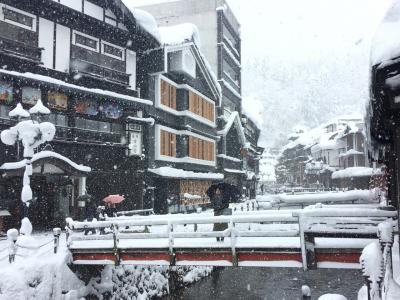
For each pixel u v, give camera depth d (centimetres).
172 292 1906
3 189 1897
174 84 3222
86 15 2294
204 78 3641
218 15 4481
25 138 1570
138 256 1341
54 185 2142
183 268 2052
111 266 1602
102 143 2347
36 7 2088
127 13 2539
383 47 663
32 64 2042
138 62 2870
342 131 6612
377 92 720
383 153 1598
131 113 2575
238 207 3173
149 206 2808
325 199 2934
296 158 8969
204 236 1220
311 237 1107
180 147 3281
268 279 2164
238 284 2059
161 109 2980
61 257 1396
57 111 2147
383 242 679
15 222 1919
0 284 1183
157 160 2958
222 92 4356
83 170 2033
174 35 3092
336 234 1077
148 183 2834
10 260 1298
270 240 1251
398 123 838
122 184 2534
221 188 1454
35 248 1352
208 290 1947
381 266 607
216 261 1240
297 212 1116
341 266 1105
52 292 1323
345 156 6444
